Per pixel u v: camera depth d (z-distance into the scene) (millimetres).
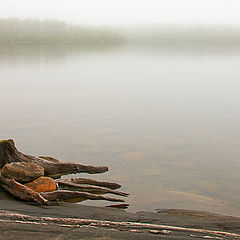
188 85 40406
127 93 33656
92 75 49906
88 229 6703
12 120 20312
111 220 7398
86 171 11266
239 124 20516
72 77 47125
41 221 6965
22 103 26938
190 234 6805
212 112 24422
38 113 22766
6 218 6977
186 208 9039
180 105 27312
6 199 8180
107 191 9766
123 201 9273
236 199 9852
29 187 8805
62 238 6199
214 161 13414
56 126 18844
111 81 43312
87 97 30719
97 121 20531
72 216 7492
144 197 9664
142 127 19172
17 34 155375
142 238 6434
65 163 10805
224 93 34344
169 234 6734
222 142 16328
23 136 16438
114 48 139125
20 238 6105
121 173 11641
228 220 7844
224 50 140125
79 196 8953
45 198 8477
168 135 17500
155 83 42000
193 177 11523
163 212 8594
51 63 67500
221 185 10914
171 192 10156
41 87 37062
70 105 26344
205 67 65375
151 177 11375
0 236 6133
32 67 59594
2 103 26781
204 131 18562
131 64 68750
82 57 85125
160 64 70125
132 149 14688
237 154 14414
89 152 14000
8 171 8758
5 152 9539
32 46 137750
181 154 14219
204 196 9969
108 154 13852
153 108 25688
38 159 10312
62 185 9516
